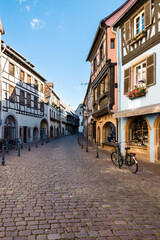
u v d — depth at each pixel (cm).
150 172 604
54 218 289
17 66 1870
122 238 238
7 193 398
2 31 1531
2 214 299
